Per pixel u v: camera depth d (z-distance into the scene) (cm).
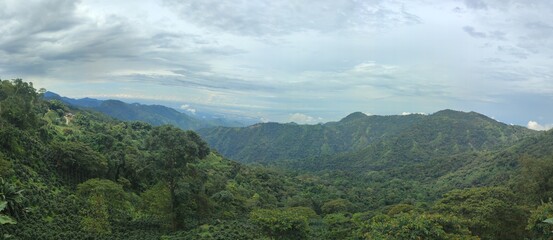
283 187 13700
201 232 5269
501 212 4066
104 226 4722
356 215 8688
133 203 6600
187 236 4903
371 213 8919
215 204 7219
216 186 8356
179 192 5591
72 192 5716
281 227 4219
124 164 7738
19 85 7094
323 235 6462
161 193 5625
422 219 3041
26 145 6009
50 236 3916
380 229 3125
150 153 5706
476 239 3027
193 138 6109
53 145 6581
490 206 4116
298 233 4334
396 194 14275
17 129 6125
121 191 5791
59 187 5684
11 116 6512
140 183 7925
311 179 18050
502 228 4059
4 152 5381
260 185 12281
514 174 11725
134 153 8356
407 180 18388
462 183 14388
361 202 13238
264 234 4441
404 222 3067
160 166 5481
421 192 14712
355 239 3662
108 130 10388
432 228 2939
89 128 10200
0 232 3434
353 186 17438
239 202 8406
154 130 5653
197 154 5788
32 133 6869
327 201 12094
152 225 5684
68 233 4156
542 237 3083
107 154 7750
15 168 5069
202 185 6316
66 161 6316
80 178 6619
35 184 5181
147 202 5781
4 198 3872
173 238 4856
